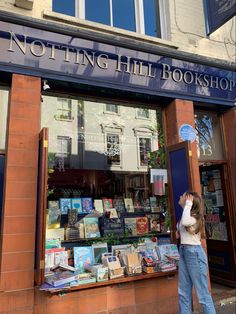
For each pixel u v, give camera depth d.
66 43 3.98
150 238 4.59
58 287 3.32
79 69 4.07
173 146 4.47
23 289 3.37
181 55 4.73
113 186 4.58
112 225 4.44
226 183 5.36
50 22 3.86
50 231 4.00
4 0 3.97
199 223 3.36
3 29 3.66
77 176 4.34
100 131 4.59
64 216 4.15
